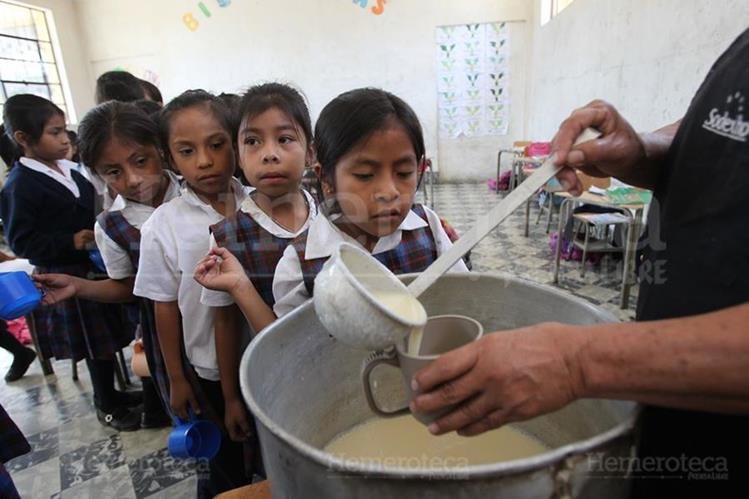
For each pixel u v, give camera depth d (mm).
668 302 449
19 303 827
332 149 689
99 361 1609
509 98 6273
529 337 316
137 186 1017
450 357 322
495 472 255
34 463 1509
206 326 935
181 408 986
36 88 6387
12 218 1390
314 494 300
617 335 306
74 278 1009
